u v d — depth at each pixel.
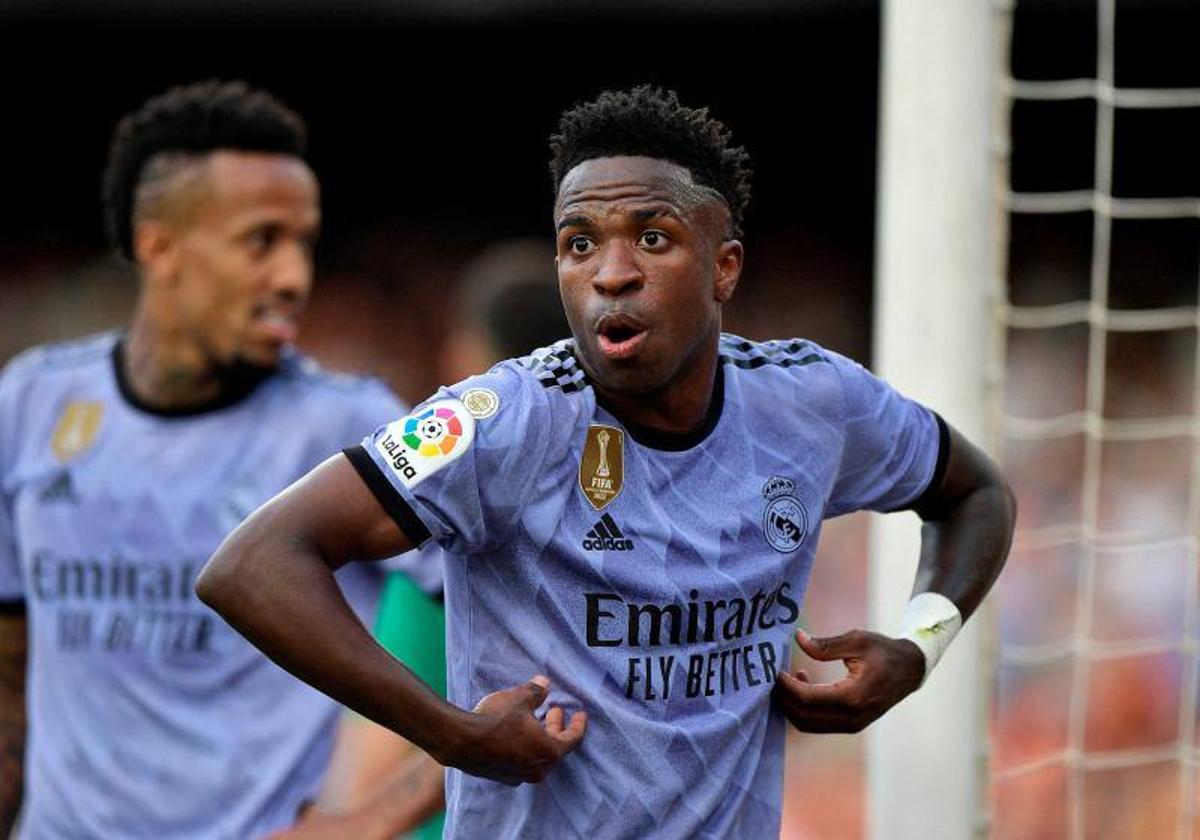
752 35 52.47
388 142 56.47
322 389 13.76
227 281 13.40
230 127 13.46
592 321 8.40
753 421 9.18
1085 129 51.44
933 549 10.16
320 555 8.22
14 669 14.06
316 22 49.81
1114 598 30.53
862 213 56.03
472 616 8.78
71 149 55.12
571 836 8.73
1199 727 27.95
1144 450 37.56
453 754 8.20
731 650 8.97
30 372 13.95
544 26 52.53
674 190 8.41
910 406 9.98
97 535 13.41
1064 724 28.28
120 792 13.16
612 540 8.63
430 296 56.25
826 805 28.33
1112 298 52.59
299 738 13.20
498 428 8.36
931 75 12.96
